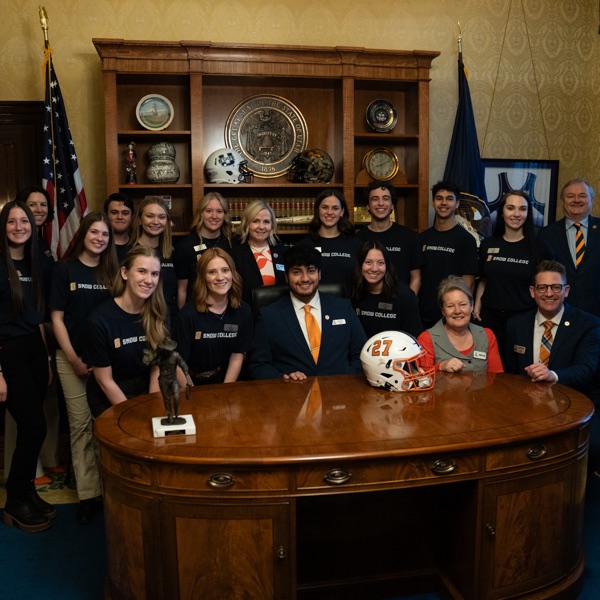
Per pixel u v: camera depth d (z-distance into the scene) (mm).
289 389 2979
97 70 5207
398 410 2617
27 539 3264
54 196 4770
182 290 4238
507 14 5773
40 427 3430
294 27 5453
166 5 5258
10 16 5066
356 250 4352
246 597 2234
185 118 5340
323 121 5598
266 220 4152
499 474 2354
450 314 3314
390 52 5176
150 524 2248
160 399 2830
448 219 4598
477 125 5801
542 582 2498
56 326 3521
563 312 3504
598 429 3523
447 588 2609
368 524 2695
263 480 2172
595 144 5883
